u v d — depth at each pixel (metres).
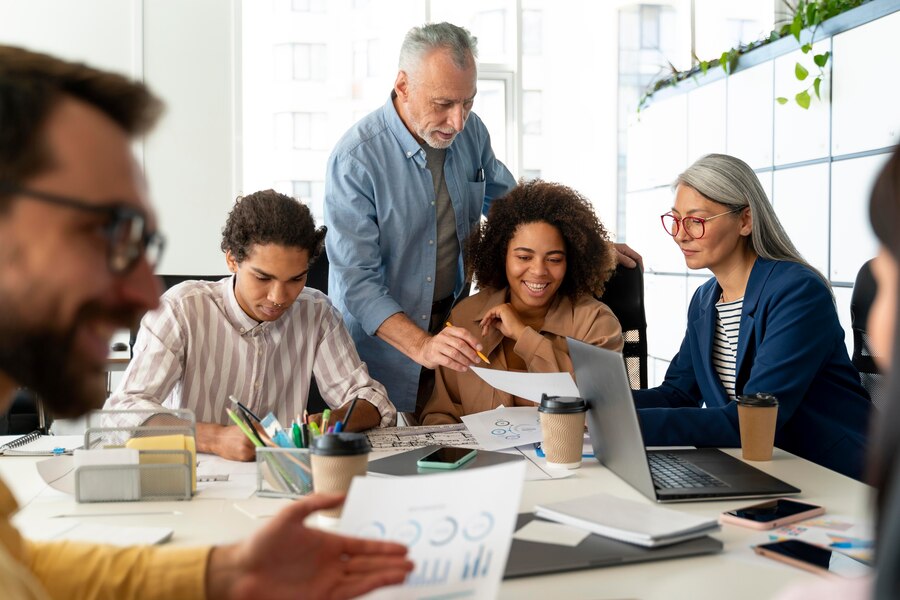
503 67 5.07
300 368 2.16
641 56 5.15
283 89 4.69
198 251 4.42
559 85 5.22
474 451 1.70
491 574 0.92
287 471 1.44
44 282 0.65
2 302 0.65
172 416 1.80
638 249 4.98
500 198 2.46
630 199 5.09
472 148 2.72
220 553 0.87
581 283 2.40
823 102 3.38
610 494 1.42
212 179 4.41
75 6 4.23
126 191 0.69
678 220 2.17
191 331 2.03
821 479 1.53
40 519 1.34
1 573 0.59
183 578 0.85
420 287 2.58
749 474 1.52
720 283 2.20
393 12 4.83
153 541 1.22
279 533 0.86
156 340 1.98
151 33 4.31
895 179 0.52
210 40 4.38
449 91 2.33
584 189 5.30
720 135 4.14
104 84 0.70
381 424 2.08
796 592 0.69
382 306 2.34
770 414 1.66
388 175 2.50
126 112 0.72
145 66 4.32
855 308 2.36
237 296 2.06
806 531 1.24
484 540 0.92
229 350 2.07
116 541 1.21
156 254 0.75
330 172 2.53
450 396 2.34
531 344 2.22
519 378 1.82
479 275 2.49
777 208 3.73
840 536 1.21
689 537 1.18
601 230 2.42
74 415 0.71
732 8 4.79
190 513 1.38
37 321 0.66
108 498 1.44
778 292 1.99
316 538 0.88
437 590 0.92
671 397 2.29
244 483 1.56
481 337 2.35
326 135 4.77
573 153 5.28
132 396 1.90
